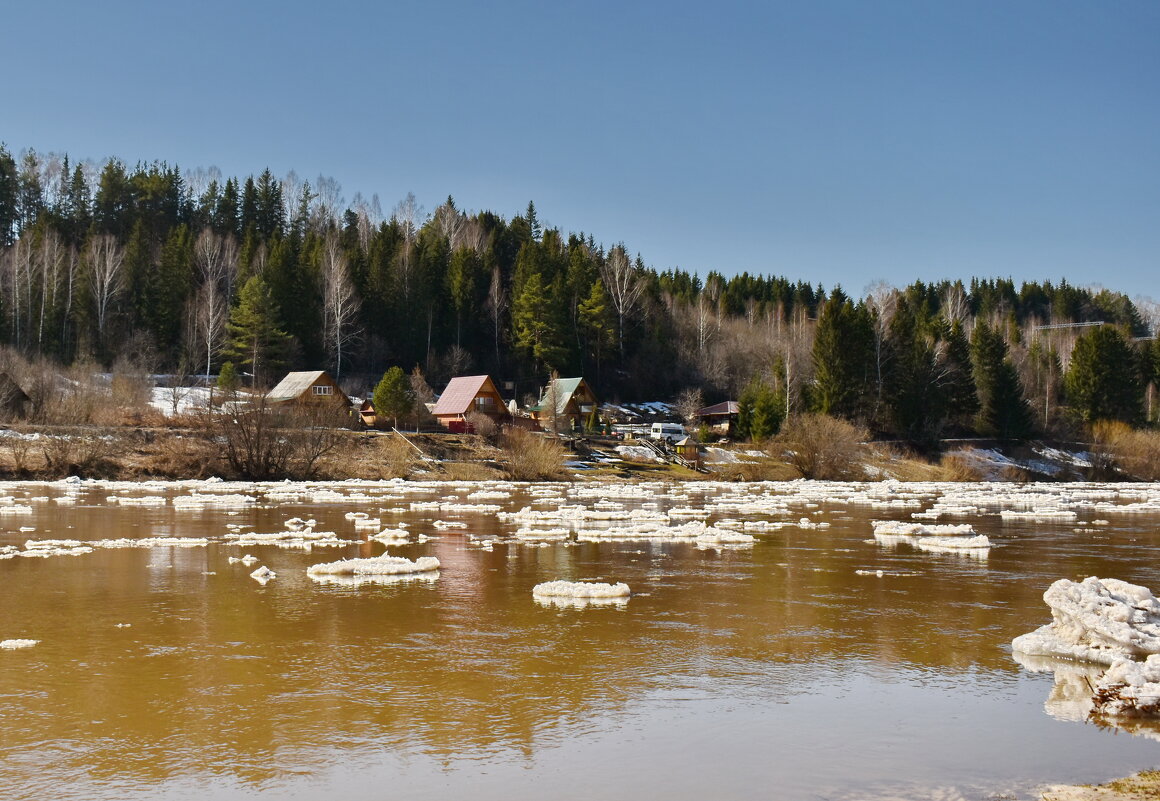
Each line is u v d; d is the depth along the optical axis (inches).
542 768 343.3
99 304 3846.0
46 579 734.5
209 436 2385.6
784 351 4333.2
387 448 2623.0
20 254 3971.5
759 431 3472.0
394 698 426.9
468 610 624.7
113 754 354.3
